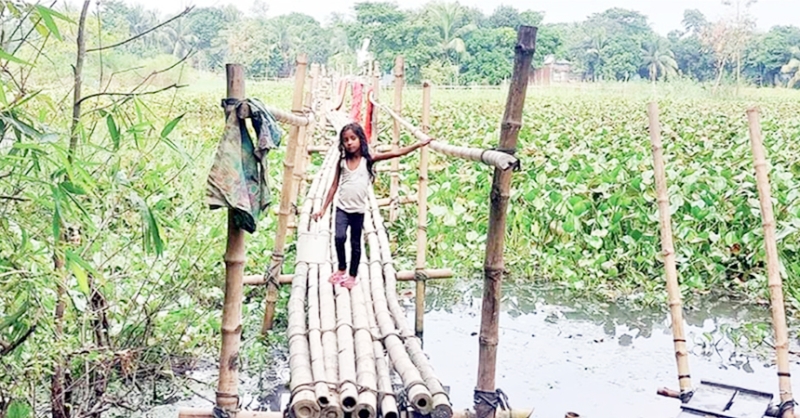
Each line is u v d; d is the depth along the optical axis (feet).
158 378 17.02
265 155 10.74
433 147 16.60
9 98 12.42
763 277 25.27
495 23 186.39
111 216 13.00
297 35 165.17
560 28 191.62
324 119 49.62
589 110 73.51
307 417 11.86
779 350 13.85
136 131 11.41
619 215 27.71
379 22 157.17
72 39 13.67
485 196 31.12
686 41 189.16
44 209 11.91
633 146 42.16
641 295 25.29
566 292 25.67
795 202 26.73
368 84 40.04
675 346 15.05
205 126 42.37
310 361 13.57
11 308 11.88
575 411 16.81
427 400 12.05
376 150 34.63
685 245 26.63
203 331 18.21
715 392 13.69
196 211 21.52
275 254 19.57
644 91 125.29
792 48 166.91
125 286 16.63
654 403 17.26
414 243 29.48
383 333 14.97
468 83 154.51
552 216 28.84
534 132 49.60
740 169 33.22
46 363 11.77
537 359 19.79
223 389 11.23
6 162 9.63
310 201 24.73
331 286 17.54
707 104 89.76
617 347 20.80
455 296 25.23
